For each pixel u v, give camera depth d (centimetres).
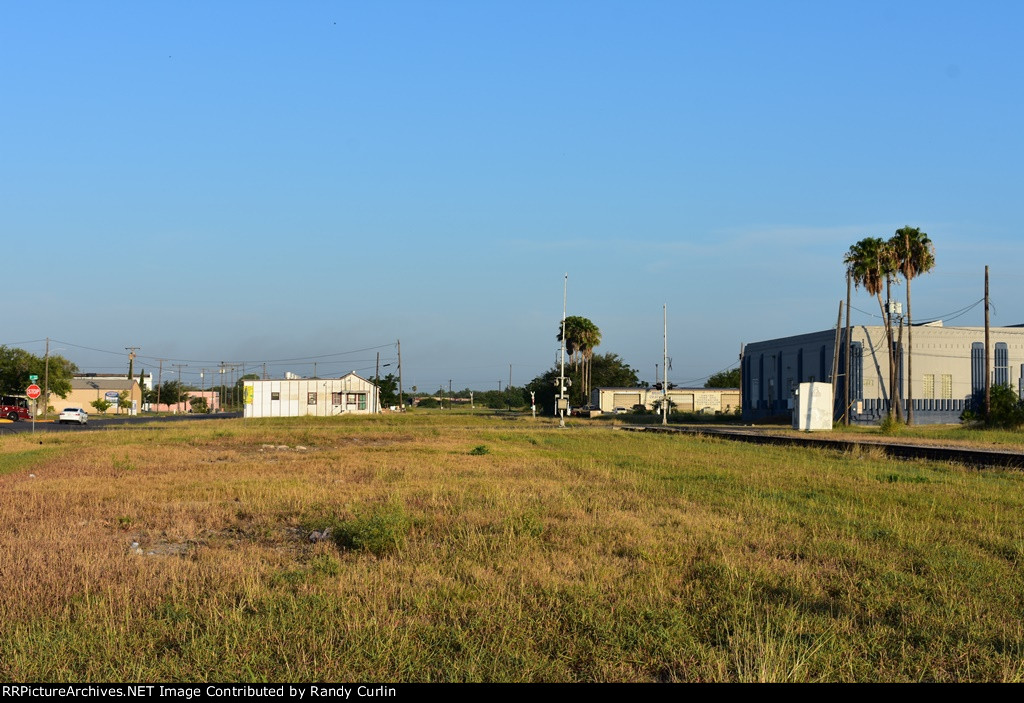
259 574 1078
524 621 889
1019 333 8031
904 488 2147
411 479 2330
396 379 14062
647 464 2881
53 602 960
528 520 1463
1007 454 3066
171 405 17875
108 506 1762
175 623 881
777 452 3591
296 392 10038
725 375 17750
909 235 6844
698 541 1339
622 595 1000
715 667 759
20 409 9075
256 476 2423
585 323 12444
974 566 1160
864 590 1041
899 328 6956
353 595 980
